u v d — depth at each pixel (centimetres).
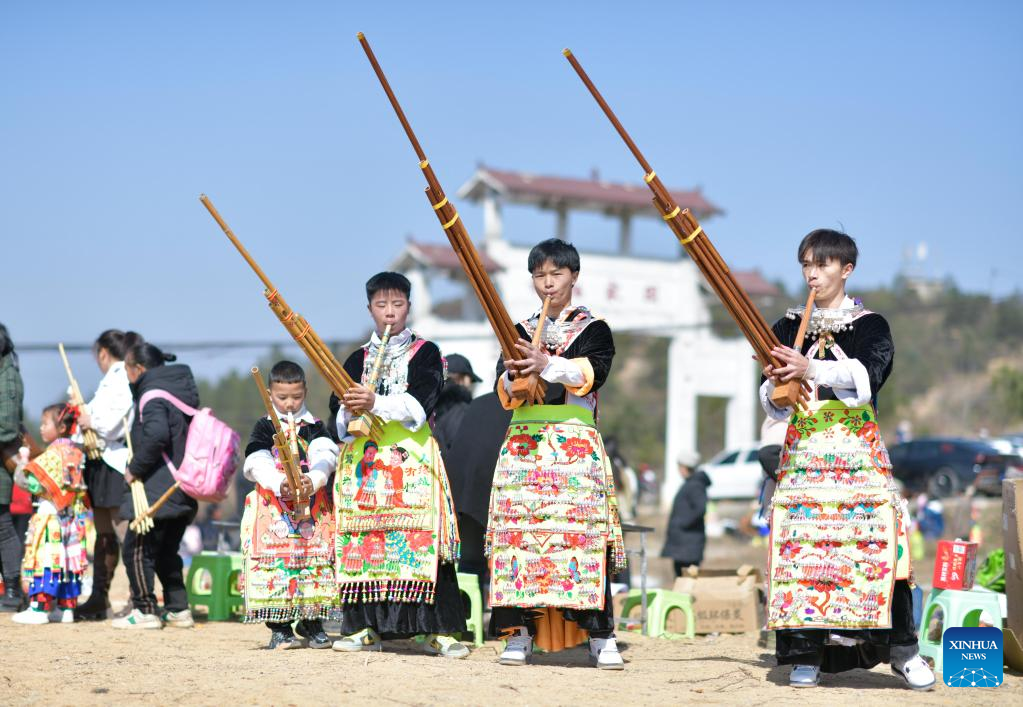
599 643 765
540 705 638
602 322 755
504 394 738
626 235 4016
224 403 3478
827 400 701
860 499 687
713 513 3384
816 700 665
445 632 802
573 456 742
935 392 7419
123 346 1062
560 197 3819
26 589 1017
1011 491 830
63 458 1019
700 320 4119
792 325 725
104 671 740
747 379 4209
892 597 694
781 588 696
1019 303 8462
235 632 991
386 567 797
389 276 810
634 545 2720
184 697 654
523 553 739
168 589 1030
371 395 766
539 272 749
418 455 801
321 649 849
